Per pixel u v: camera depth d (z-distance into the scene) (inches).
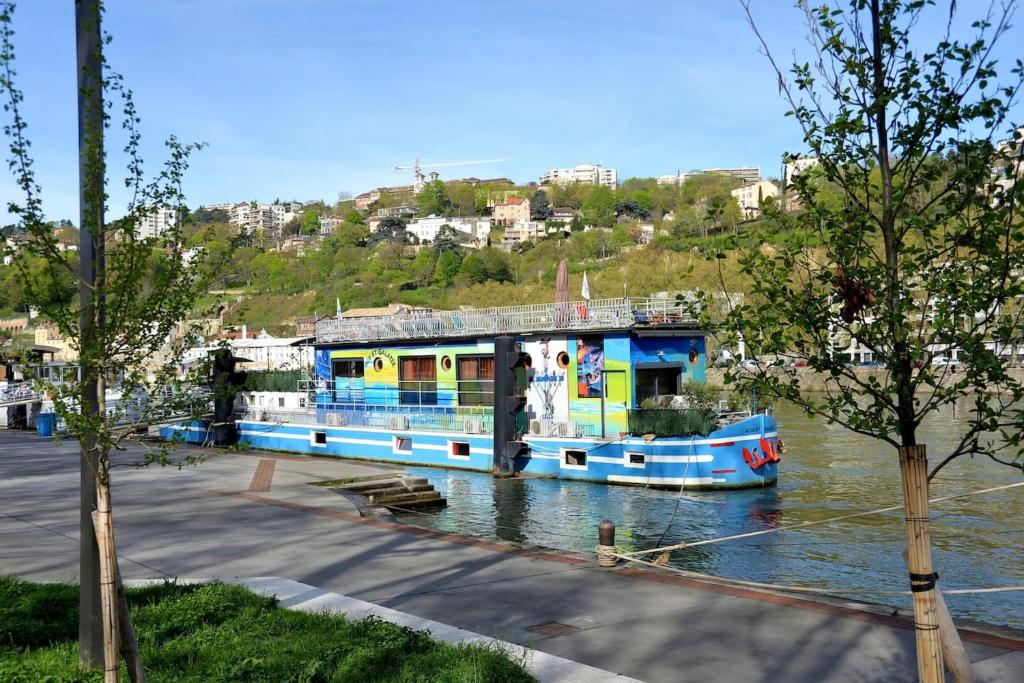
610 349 1163.3
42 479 1047.6
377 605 450.9
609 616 428.8
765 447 1098.1
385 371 1456.7
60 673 332.2
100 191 293.1
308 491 906.7
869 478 1152.2
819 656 362.3
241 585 479.2
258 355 2896.2
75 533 681.6
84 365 282.4
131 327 287.6
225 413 1627.7
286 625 400.5
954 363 254.7
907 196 230.7
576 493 1080.2
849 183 233.1
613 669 352.2
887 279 225.9
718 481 1068.5
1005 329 220.7
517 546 611.5
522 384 1263.5
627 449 1120.8
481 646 362.3
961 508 948.6
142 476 1043.3
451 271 6437.0
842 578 689.6
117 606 283.1
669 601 455.2
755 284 242.7
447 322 1366.9
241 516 748.6
